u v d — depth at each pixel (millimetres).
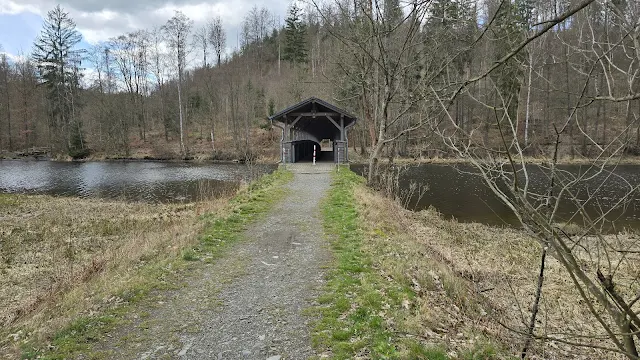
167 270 7055
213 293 6141
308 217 11078
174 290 6262
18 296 8039
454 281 6945
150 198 21672
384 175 15766
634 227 13164
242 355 4430
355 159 37719
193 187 25125
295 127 26734
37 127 51406
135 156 46562
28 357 4406
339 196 13406
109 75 53000
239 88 50656
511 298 7562
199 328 5055
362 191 14070
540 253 10633
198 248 8305
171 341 4746
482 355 4457
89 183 27344
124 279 6652
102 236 12852
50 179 29359
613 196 17422
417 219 14281
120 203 19453
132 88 53781
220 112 53312
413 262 7473
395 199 15414
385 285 6168
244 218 10938
